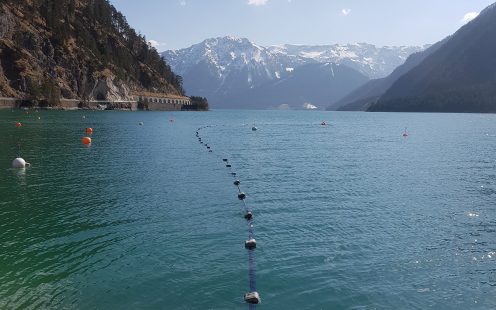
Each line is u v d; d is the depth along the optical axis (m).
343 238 18.72
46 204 23.25
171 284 14.22
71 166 35.53
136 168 35.16
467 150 52.78
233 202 24.44
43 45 182.75
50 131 68.31
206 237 18.50
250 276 14.87
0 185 27.86
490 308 13.21
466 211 23.45
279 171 35.31
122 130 76.50
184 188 27.80
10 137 57.06
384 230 19.95
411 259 16.59
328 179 32.00
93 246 17.28
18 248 16.98
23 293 13.48
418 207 24.20
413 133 84.56
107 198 24.72
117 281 14.35
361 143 61.47
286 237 18.72
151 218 20.98
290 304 13.15
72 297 13.29
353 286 14.33
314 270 15.43
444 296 13.84
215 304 13.07
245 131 85.19
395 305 13.24
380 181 31.56
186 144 55.22
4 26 172.25
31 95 162.25
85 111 170.25
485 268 15.91
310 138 69.62
